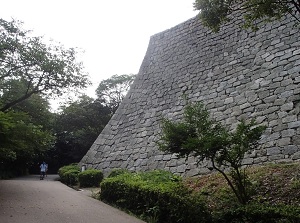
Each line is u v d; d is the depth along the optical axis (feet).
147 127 45.34
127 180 26.32
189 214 17.39
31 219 18.11
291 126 29.68
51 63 47.62
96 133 105.50
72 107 71.87
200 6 22.02
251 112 34.40
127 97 53.31
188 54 49.26
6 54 46.52
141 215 21.20
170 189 20.22
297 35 36.01
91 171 42.73
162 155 39.22
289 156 27.86
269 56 37.24
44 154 99.55
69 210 22.30
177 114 42.80
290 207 15.01
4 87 49.01
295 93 31.78
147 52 57.26
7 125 25.67
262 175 23.38
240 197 18.45
